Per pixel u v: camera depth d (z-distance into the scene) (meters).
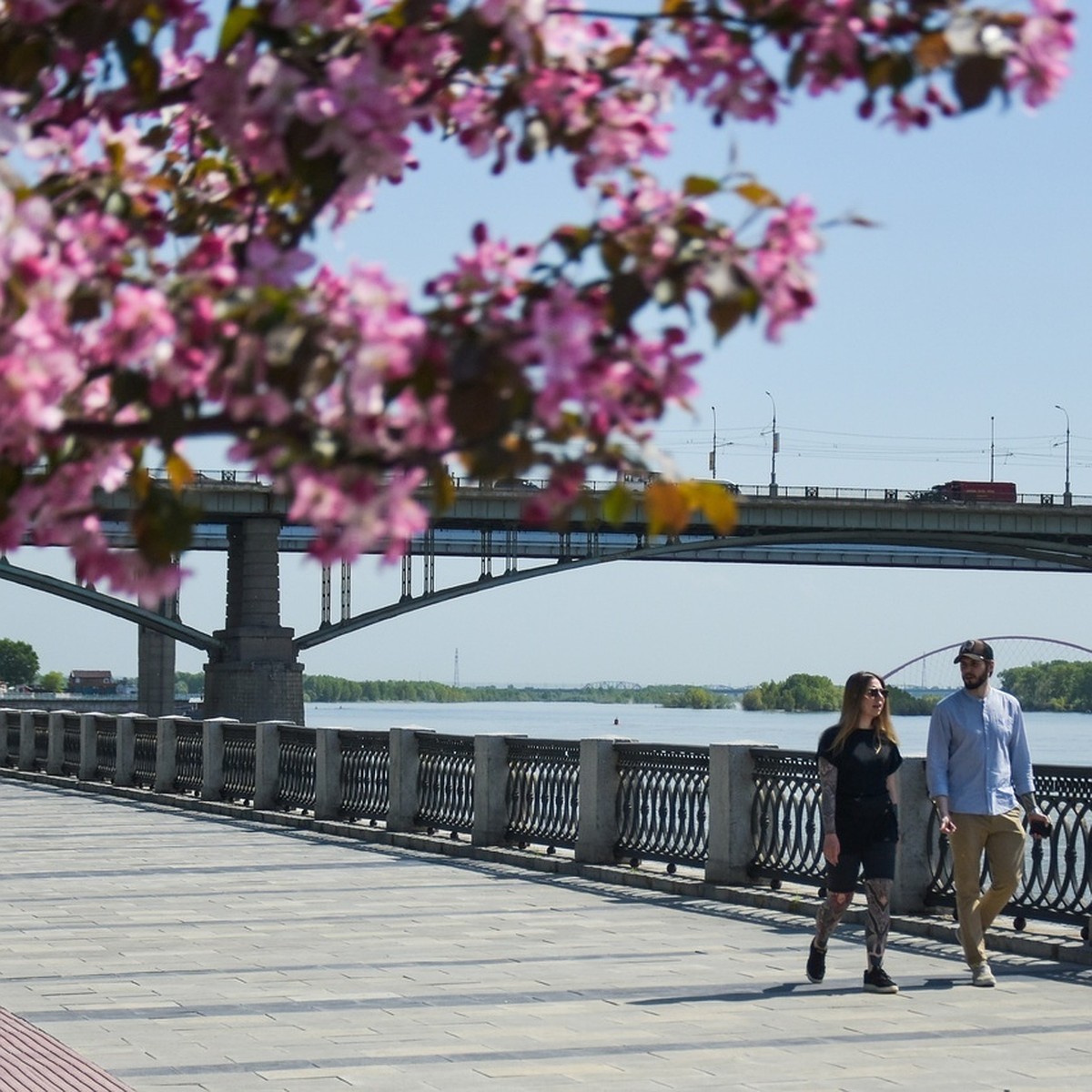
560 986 15.30
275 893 22.34
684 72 4.23
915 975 16.11
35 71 4.13
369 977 15.75
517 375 3.47
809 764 21.06
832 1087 11.44
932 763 15.71
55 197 4.29
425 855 27.39
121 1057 12.24
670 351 3.59
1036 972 16.33
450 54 4.27
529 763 26.66
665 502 3.63
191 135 4.96
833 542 115.06
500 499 96.12
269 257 3.72
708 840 22.44
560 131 4.22
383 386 3.56
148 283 3.84
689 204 3.68
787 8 4.02
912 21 3.96
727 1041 12.93
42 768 49.12
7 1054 11.49
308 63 4.08
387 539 3.71
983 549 122.00
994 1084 11.53
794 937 18.50
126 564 4.05
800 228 3.61
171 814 36.25
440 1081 11.54
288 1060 12.18
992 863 15.69
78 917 19.88
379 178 4.17
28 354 3.46
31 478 4.05
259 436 3.66
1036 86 3.78
